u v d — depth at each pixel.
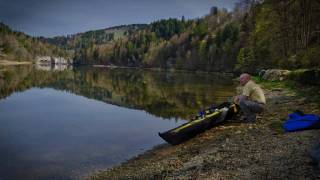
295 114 13.62
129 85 51.09
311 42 44.47
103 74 91.50
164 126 20.19
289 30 48.53
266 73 41.88
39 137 17.48
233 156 10.70
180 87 46.00
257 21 60.34
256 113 15.48
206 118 14.95
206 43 145.75
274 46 54.06
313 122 12.35
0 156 13.98
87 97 36.31
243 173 9.05
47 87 48.16
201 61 139.75
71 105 29.98
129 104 30.19
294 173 8.45
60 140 16.84
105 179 11.16
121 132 18.62
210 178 9.09
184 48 170.25
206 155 11.48
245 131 13.85
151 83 54.78
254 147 11.27
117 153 14.38
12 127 20.00
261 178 8.52
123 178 10.95
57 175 11.77
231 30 138.75
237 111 15.64
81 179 11.34
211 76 81.75
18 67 133.88
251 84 15.36
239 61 90.75
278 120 15.08
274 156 9.98
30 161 13.34
